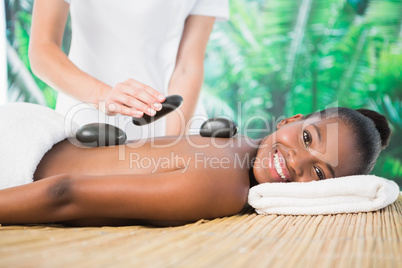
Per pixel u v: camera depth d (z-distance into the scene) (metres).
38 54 1.54
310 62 4.93
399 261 0.75
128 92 1.23
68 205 1.05
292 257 0.76
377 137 1.40
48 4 1.58
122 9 1.75
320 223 1.12
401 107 4.79
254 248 0.81
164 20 1.81
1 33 4.75
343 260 0.74
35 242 0.79
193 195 1.09
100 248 0.76
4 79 4.78
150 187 1.08
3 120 1.25
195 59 1.88
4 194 1.03
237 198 1.18
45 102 4.78
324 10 4.79
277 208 1.24
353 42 4.81
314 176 1.30
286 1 4.90
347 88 4.87
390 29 4.75
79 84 1.45
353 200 1.25
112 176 1.09
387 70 4.80
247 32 5.07
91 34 1.81
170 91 1.88
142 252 0.74
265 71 5.11
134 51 1.81
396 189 1.40
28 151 1.22
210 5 1.88
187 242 0.84
